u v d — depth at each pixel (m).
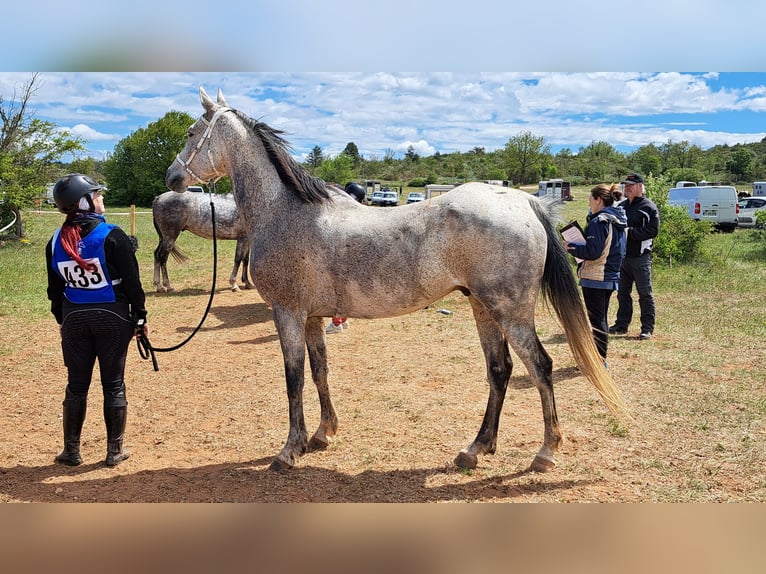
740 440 4.79
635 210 7.97
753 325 8.70
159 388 6.62
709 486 4.05
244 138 4.75
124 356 4.70
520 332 4.13
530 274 4.07
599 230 6.16
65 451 4.65
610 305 10.64
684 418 5.27
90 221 4.44
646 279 8.09
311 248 4.42
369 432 5.22
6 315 10.11
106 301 4.48
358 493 4.07
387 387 6.44
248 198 4.72
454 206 4.12
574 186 75.50
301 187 4.52
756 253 17.06
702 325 8.80
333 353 7.93
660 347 7.66
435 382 6.58
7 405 6.07
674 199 27.67
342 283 4.40
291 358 4.57
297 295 4.52
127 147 59.91
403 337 8.68
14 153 22.39
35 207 25.31
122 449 4.74
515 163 84.12
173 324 9.84
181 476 4.42
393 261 4.25
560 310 4.21
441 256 4.16
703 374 6.50
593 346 4.20
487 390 6.26
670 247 14.62
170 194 12.34
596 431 5.07
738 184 64.38
